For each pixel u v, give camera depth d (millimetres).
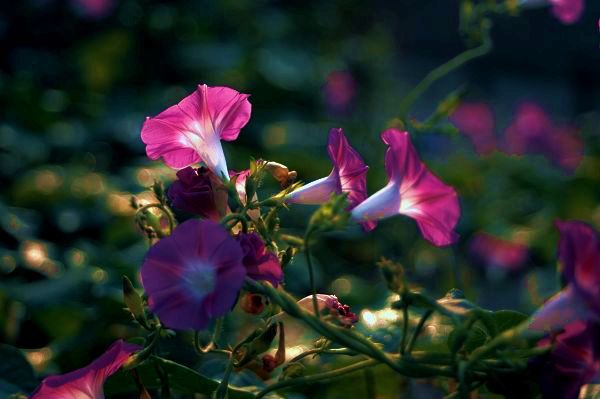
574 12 1439
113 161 2695
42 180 2248
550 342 1099
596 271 1071
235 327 1581
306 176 2742
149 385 1268
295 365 1185
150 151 1211
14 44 3510
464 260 2719
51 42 3574
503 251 2836
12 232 1909
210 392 1239
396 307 1118
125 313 1571
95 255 1698
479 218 2871
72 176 2277
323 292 2123
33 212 2150
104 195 2172
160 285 1102
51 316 1623
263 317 1197
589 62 6570
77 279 1635
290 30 4176
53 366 1536
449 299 1141
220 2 3896
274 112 3428
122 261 1682
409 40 5770
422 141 3432
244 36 3947
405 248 2420
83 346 1557
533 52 6520
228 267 1097
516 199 3092
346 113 3609
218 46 3699
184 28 3697
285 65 3650
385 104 3830
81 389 1175
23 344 1634
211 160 1199
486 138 3707
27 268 1773
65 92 3053
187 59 3566
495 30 6422
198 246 1103
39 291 1625
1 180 2488
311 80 3641
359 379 1448
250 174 1180
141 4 3654
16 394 1354
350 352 1187
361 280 2211
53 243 2129
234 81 3469
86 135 2725
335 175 1187
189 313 1097
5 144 2562
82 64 3322
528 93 6508
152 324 1166
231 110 1203
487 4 1653
